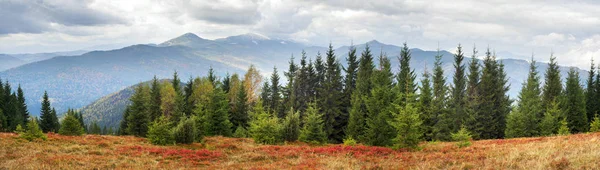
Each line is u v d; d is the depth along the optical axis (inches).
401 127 1007.6
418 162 753.0
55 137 1162.6
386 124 1163.9
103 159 832.3
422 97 1800.0
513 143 1047.6
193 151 991.0
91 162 791.1
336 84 2079.2
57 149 943.0
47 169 694.5
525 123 1652.3
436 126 1852.9
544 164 592.4
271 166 781.9
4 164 725.9
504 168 602.2
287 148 1074.1
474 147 973.2
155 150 979.3
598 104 2450.8
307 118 1414.9
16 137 1079.0
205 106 1854.1
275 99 2591.0
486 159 709.3
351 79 2298.2
